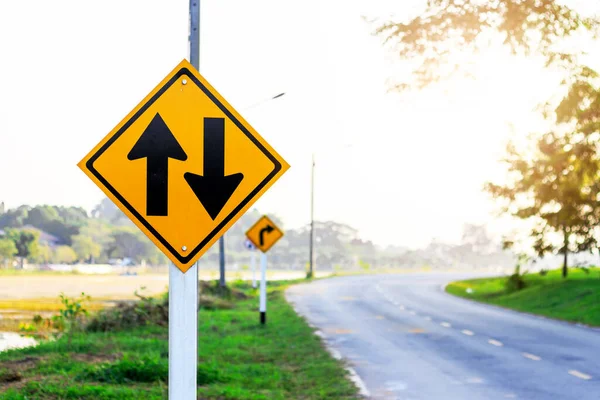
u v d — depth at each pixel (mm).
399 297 41719
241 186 4172
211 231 4133
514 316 28547
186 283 4090
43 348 14477
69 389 9867
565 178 18516
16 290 40781
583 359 15805
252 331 20938
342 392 11641
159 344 15469
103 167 4070
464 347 17969
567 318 26984
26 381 10703
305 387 12141
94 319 19203
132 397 9766
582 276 45312
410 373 13750
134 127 4102
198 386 11617
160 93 4141
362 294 44375
